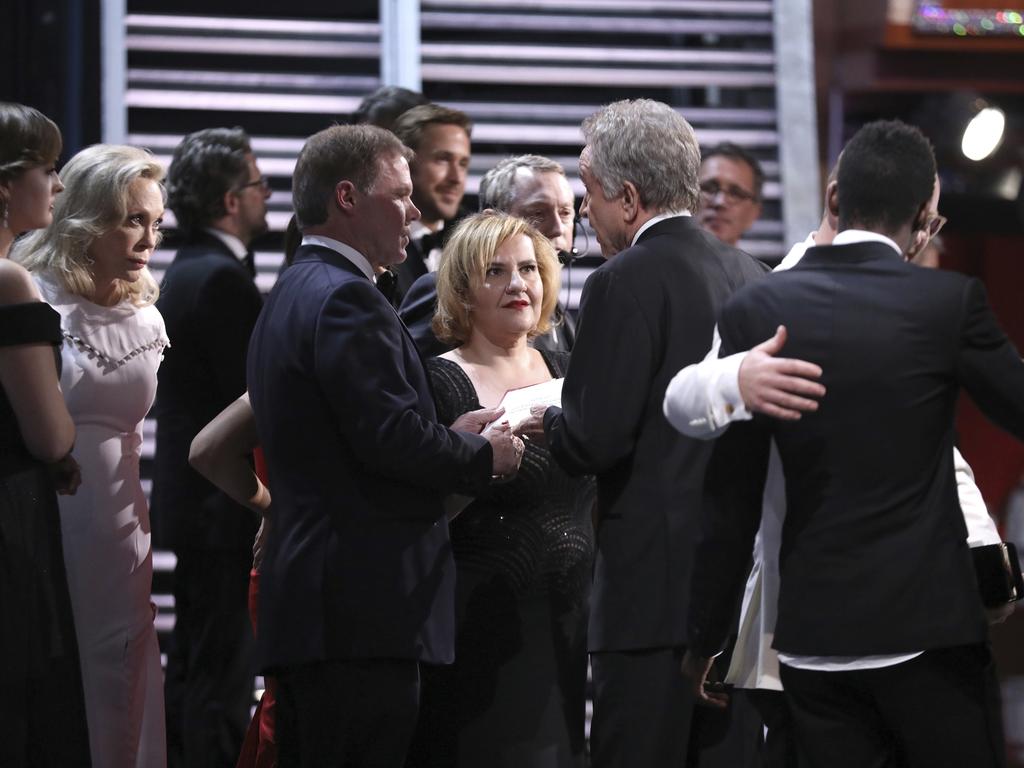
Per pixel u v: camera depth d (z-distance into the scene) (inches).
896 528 387.5
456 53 874.8
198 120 866.1
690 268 474.6
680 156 488.7
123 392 553.6
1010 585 434.6
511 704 529.0
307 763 475.8
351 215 492.1
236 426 527.2
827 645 388.5
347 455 473.1
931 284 393.7
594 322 468.4
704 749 490.9
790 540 399.5
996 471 1290.6
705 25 896.9
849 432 389.7
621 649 469.7
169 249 840.3
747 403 385.4
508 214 592.4
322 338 465.1
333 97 866.8
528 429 507.8
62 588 488.7
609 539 476.1
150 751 571.8
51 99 836.6
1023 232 1242.6
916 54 1079.6
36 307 476.7
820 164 1118.4
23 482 478.9
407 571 472.4
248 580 677.3
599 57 887.1
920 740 389.7
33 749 480.1
